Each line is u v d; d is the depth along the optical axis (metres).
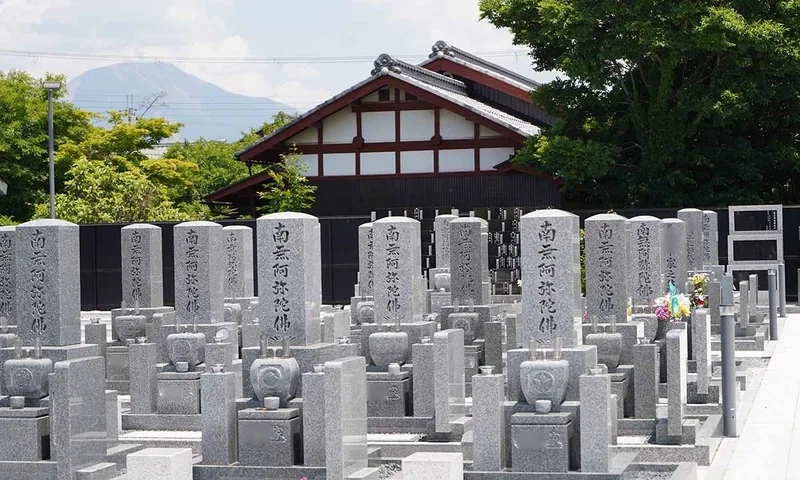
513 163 40.88
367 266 27.06
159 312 23.33
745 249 35.03
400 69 42.84
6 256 22.17
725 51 37.62
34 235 14.44
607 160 38.91
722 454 14.71
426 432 16.55
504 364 20.66
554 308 14.04
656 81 40.59
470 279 22.31
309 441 13.80
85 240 39.72
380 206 43.16
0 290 22.20
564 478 12.80
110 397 14.29
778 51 36.59
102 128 59.03
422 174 42.81
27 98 57.59
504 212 36.53
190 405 17.94
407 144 42.84
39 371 13.88
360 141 43.06
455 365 16.44
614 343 16.33
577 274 14.73
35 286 14.43
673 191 39.97
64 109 58.19
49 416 13.76
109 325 33.19
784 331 29.42
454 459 11.70
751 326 25.62
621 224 18.23
